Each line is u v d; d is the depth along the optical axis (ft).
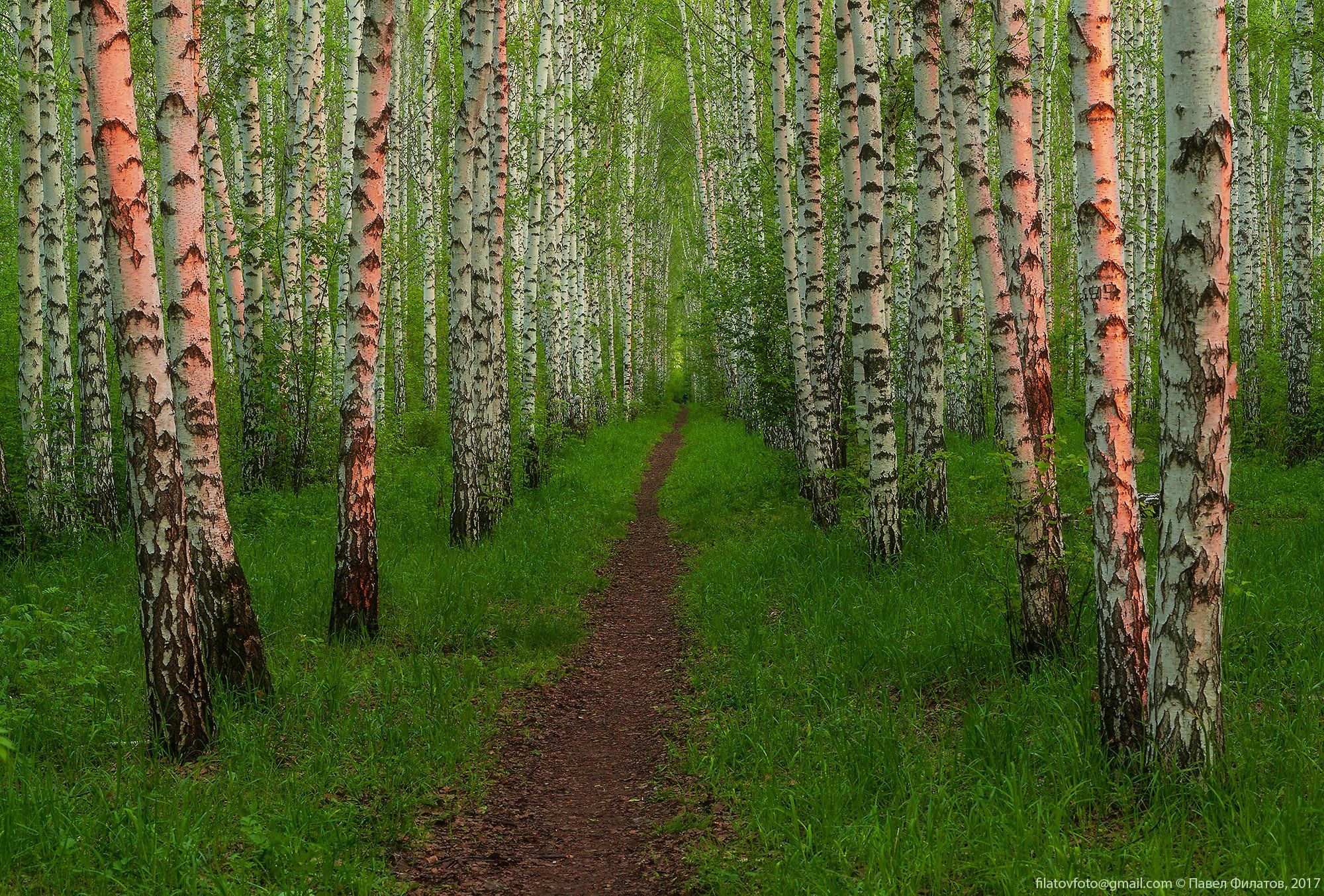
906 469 35.27
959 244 72.84
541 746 20.95
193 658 18.15
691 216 165.68
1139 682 15.97
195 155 20.06
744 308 63.87
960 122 23.36
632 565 40.93
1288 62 71.26
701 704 22.65
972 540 30.25
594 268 102.42
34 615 22.89
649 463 82.12
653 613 32.91
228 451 51.19
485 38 40.19
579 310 88.28
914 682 21.48
